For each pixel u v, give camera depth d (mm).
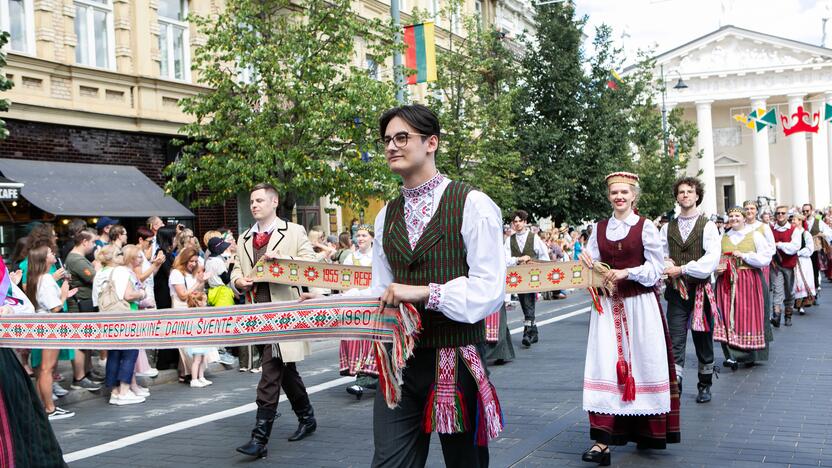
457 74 24203
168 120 18828
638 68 35062
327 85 16891
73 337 4113
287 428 7227
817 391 8070
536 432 6609
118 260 9414
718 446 6020
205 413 8141
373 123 16719
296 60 16891
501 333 10461
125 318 3939
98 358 11805
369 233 10523
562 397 8133
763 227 9508
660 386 5637
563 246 23703
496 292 3215
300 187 16594
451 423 3262
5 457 4164
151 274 10148
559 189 28781
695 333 7723
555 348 11992
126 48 18125
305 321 3525
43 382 8203
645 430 5715
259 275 5590
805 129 52406
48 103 16281
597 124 29500
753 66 57938
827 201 59375
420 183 3400
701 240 7562
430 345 3305
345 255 11773
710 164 59469
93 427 7637
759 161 59406
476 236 3246
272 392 6246
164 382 10391
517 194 28234
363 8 26844
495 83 25969
